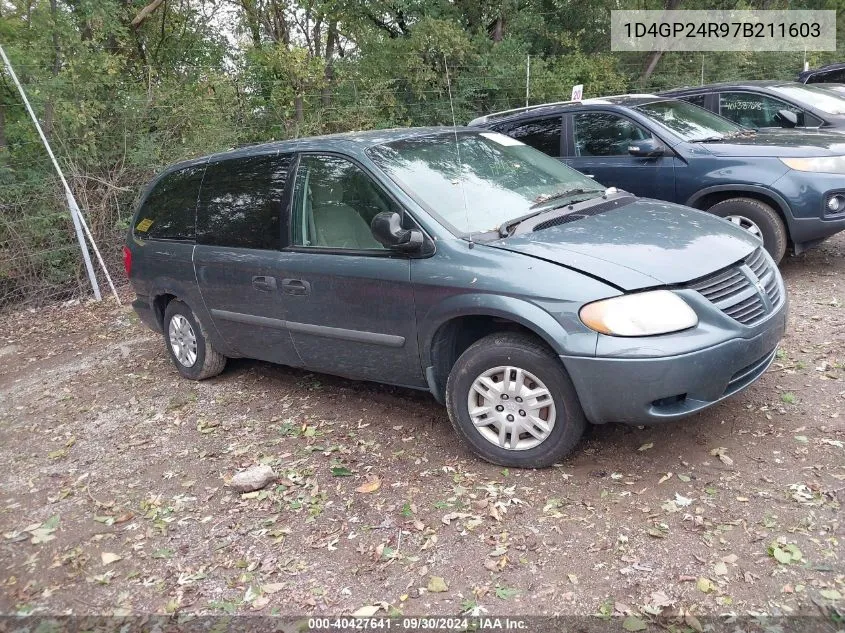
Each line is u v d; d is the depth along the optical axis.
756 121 8.66
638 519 3.22
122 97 9.84
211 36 13.77
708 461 3.60
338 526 3.45
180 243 5.26
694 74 19.86
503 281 3.51
